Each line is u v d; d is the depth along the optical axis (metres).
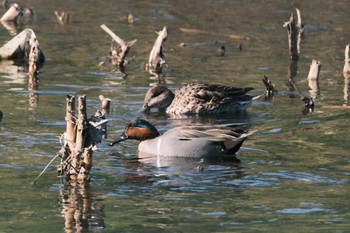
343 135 16.03
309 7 30.73
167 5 31.03
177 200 12.12
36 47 21.25
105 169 13.70
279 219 11.29
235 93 18.97
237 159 14.37
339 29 27.86
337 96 19.72
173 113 18.84
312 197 12.23
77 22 27.95
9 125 16.27
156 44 22.78
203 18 29.02
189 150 14.56
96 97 19.20
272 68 22.78
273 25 28.28
